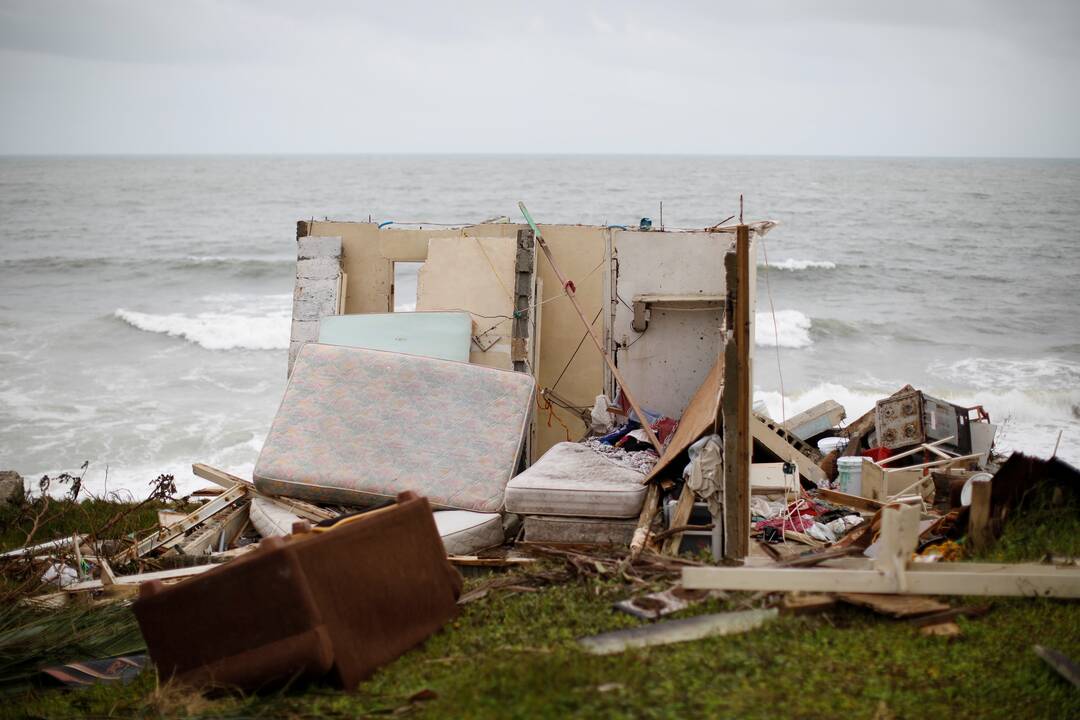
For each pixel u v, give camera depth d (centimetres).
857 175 9638
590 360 1088
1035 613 484
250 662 467
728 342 615
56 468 1599
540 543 685
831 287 3356
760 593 516
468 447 801
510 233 1130
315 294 1124
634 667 436
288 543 472
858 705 404
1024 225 4953
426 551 533
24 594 707
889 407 922
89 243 4628
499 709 405
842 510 766
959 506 690
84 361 2341
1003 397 1973
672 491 714
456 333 976
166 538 823
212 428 1809
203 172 11138
